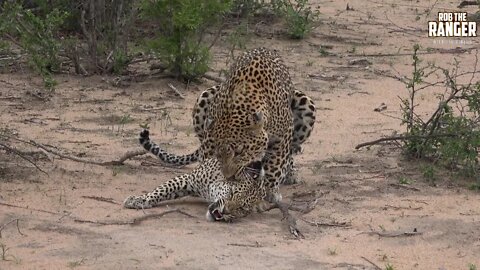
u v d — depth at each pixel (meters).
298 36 23.22
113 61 19.03
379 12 27.72
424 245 10.70
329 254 10.28
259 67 11.83
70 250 10.06
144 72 19.30
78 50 19.89
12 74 18.56
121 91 17.91
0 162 13.02
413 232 11.02
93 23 19.00
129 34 21.03
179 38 18.42
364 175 13.33
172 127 15.74
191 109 17.02
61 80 18.39
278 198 11.86
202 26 18.89
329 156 14.30
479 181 12.93
